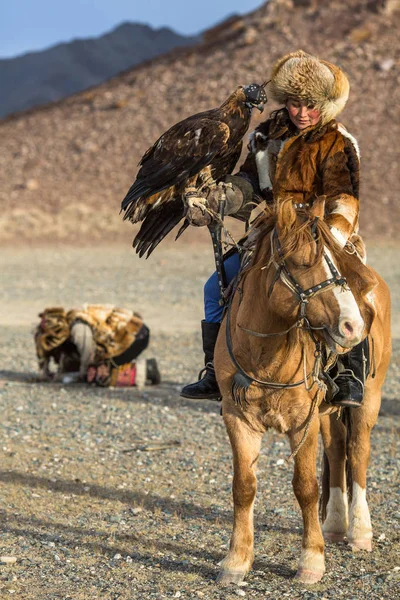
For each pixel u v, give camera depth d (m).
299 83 10.96
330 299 9.18
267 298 9.88
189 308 40.28
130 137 95.38
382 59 102.06
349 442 12.43
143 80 112.50
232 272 11.52
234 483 10.86
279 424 10.53
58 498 14.62
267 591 10.82
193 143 10.70
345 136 11.13
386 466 16.64
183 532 12.99
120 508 14.14
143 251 11.54
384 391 23.83
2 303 42.19
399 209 74.81
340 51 105.06
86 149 93.81
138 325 24.34
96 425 19.92
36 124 106.44
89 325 24.14
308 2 122.81
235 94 10.91
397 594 10.78
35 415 20.88
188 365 27.53
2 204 82.94
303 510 11.02
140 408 21.66
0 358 29.09
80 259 63.41
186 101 100.69
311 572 11.08
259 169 11.66
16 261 62.50
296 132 11.38
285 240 9.44
